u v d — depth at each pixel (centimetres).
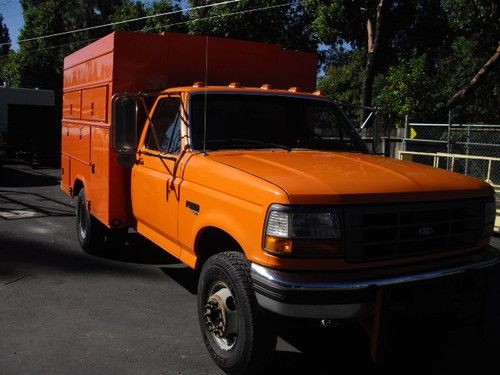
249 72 645
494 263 406
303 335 486
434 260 382
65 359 421
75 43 3553
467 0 1541
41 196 1223
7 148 2023
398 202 363
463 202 392
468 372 429
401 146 1362
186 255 463
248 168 400
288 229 341
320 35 1617
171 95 520
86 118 687
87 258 703
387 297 353
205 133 464
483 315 411
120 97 484
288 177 372
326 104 554
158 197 503
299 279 342
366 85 1482
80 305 537
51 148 1847
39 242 783
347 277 351
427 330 384
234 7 1792
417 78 1494
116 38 577
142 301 555
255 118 507
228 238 416
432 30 1661
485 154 1317
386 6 1421
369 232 355
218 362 404
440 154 1155
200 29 1823
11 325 482
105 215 600
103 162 605
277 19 1839
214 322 410
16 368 404
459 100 1580
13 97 2091
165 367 414
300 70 677
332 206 346
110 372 404
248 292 370
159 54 598
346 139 548
